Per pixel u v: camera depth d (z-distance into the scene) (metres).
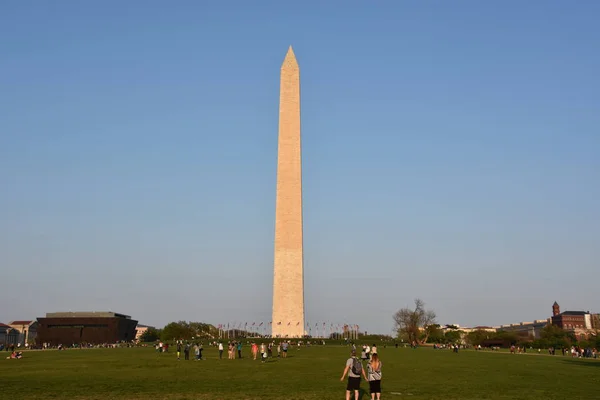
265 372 46.38
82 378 40.62
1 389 32.69
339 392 31.39
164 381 38.12
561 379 42.00
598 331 193.88
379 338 159.00
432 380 40.00
